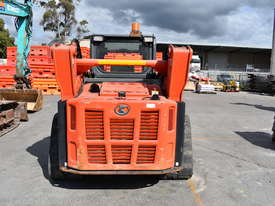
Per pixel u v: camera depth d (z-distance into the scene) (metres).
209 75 38.38
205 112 11.42
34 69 16.11
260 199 3.70
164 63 4.00
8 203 3.46
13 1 10.35
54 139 4.05
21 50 10.52
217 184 4.13
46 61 16.42
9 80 14.87
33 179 4.20
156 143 3.45
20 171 4.50
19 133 7.04
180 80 3.63
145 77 4.76
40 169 4.60
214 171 4.65
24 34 10.69
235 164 5.04
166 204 3.49
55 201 3.53
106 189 3.90
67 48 3.48
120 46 4.93
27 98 10.30
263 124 9.17
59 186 3.98
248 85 28.39
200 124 8.80
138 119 3.38
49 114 9.72
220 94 22.05
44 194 3.72
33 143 6.11
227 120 9.71
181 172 4.14
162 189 3.92
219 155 5.55
